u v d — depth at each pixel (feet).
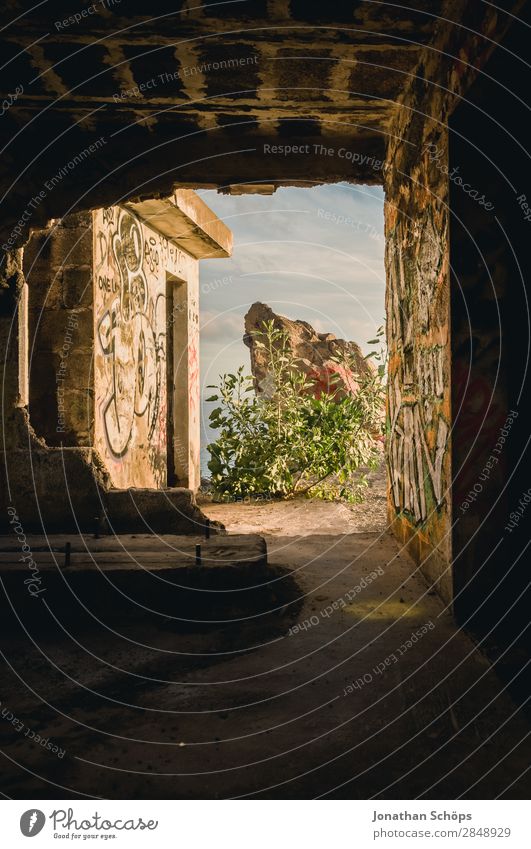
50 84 13.92
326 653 10.82
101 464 16.12
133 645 11.59
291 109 15.23
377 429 27.84
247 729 8.60
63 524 15.88
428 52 12.43
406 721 8.57
